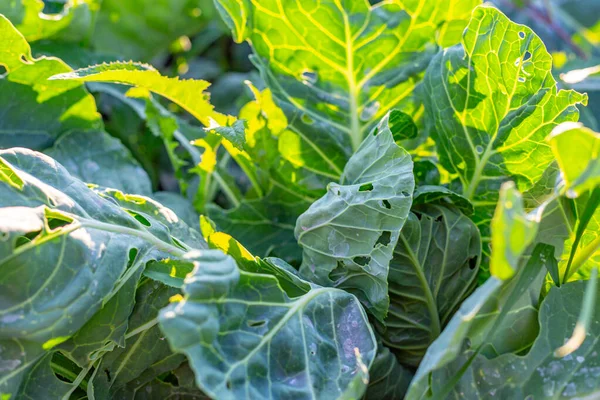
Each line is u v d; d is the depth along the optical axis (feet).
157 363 2.57
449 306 2.72
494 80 2.77
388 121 2.73
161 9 4.01
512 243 2.12
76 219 2.41
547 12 4.71
